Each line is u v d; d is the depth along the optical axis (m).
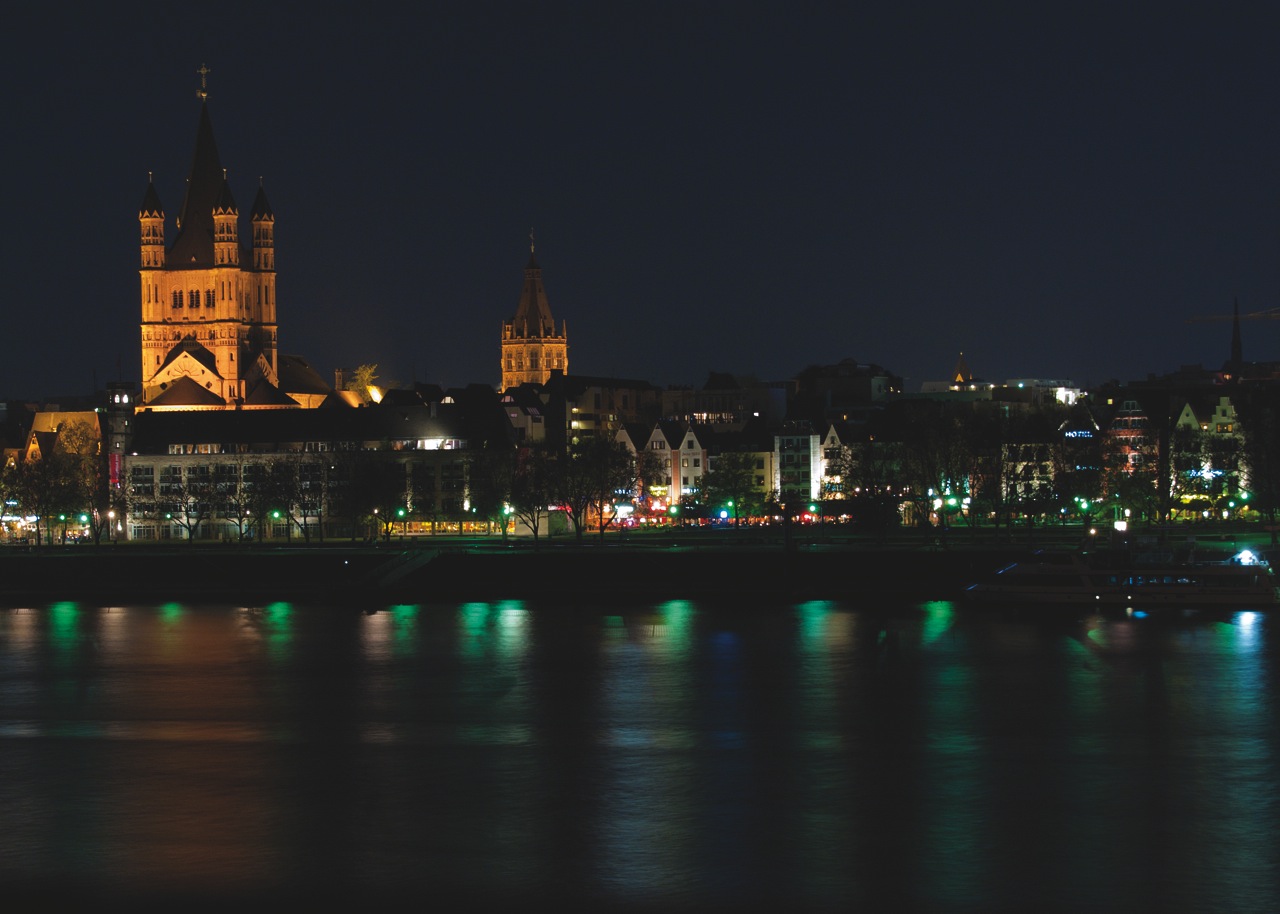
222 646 159.88
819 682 134.00
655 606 186.88
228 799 99.50
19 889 83.62
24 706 129.25
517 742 113.81
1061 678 134.25
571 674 139.75
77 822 94.88
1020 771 103.81
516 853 88.00
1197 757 107.06
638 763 107.06
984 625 165.75
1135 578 178.75
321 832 92.19
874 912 78.94
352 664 147.25
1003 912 78.75
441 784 102.38
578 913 79.25
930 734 114.44
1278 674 135.25
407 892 82.31
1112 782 101.00
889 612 177.62
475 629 169.38
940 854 87.00
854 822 92.88
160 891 83.00
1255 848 87.75
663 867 85.38
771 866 85.38
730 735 115.00
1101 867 84.81
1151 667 139.12
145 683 139.12
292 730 119.00
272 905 80.94
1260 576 177.38
